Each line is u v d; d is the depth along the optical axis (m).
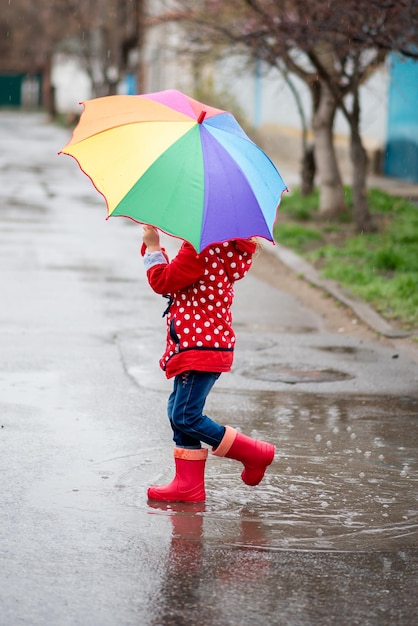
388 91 31.92
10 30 86.25
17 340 11.97
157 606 5.38
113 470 7.57
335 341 12.59
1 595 5.43
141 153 6.30
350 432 8.76
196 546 6.19
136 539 6.28
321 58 21.34
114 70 70.25
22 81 106.00
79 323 13.08
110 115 6.58
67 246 20.30
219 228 6.13
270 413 9.30
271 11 18.59
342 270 16.33
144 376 10.52
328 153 22.67
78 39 69.06
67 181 34.44
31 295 14.89
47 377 10.35
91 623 5.16
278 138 43.19
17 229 22.47
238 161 6.38
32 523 6.47
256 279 17.22
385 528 6.57
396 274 16.25
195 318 6.67
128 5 57.03
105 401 9.52
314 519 6.71
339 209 22.80
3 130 63.97
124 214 6.14
